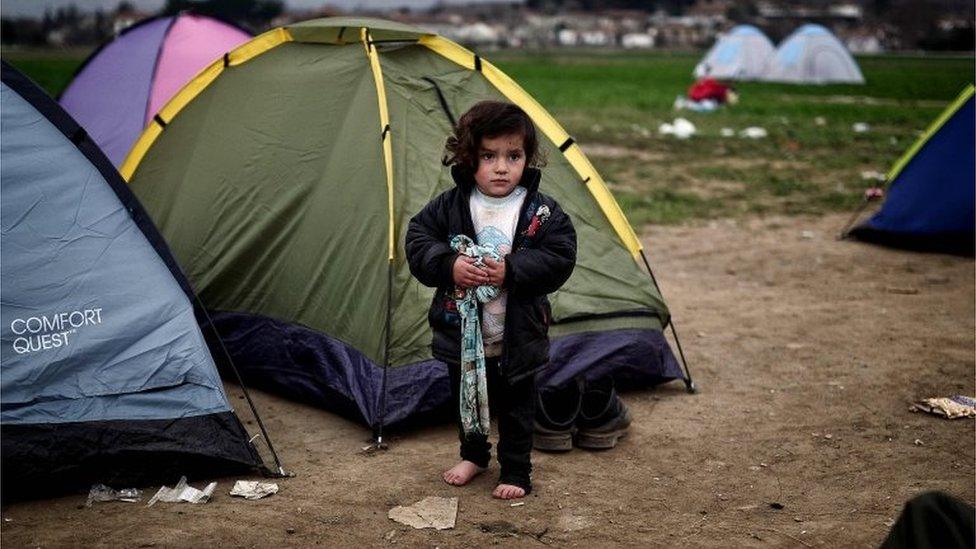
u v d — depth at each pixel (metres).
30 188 4.52
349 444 4.94
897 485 4.53
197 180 6.07
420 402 5.00
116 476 4.36
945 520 2.74
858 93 35.12
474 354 4.01
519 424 4.28
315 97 5.82
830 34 42.12
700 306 7.82
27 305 4.39
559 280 4.05
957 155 9.56
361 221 5.32
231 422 4.59
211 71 6.30
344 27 5.87
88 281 4.53
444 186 5.40
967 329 7.16
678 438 5.08
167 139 6.36
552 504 4.27
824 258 9.62
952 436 5.14
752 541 3.96
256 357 5.68
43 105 4.60
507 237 4.04
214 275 5.81
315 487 4.41
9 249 4.42
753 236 10.72
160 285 4.69
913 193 9.88
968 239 9.66
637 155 17.92
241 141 5.98
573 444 4.96
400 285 5.11
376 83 5.55
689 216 11.87
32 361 4.36
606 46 198.75
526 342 4.07
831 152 18.38
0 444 4.19
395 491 4.38
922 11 102.94
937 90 37.44
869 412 5.49
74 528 3.99
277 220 5.70
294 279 5.55
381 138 5.39
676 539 3.97
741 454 4.88
